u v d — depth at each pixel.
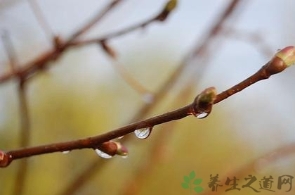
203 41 0.58
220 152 0.92
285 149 0.60
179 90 0.61
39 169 0.95
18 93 0.51
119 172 0.85
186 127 0.95
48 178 0.95
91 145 0.38
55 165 0.95
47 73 0.52
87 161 0.87
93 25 0.51
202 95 0.35
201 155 0.83
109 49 0.51
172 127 0.60
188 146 0.87
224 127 1.02
